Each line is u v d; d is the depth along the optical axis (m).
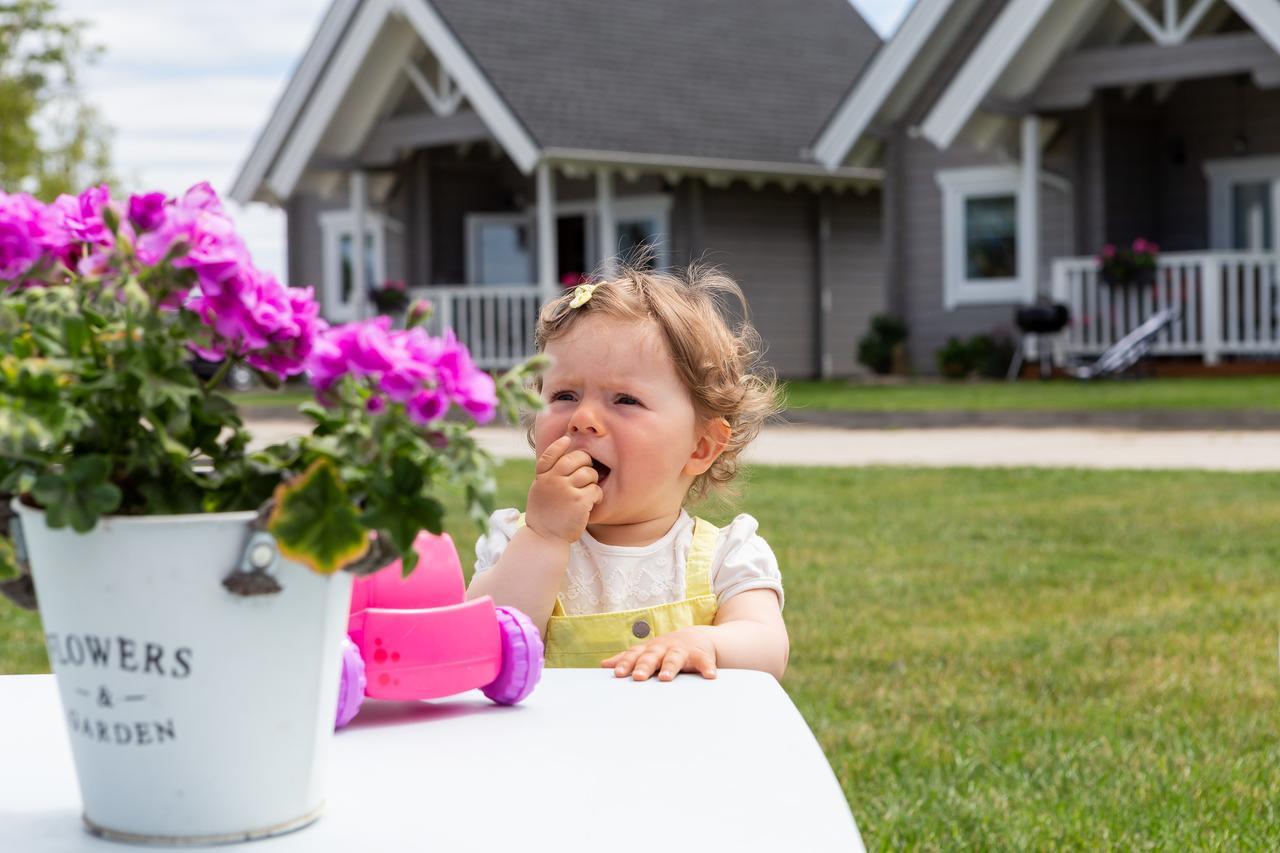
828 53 26.48
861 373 25.27
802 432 14.17
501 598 2.01
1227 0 17.45
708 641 1.90
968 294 20.34
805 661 4.52
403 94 22.20
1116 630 4.86
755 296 23.64
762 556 2.23
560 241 23.86
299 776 1.12
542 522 2.04
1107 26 18.75
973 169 20.22
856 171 23.67
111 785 1.10
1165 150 19.89
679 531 2.25
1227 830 2.97
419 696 1.46
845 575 5.96
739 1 25.98
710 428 2.23
